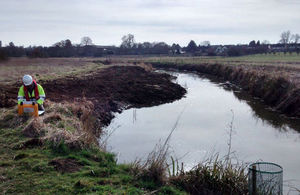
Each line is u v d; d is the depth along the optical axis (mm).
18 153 6098
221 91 22266
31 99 8633
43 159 5832
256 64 32000
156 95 19141
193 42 111438
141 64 45031
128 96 18062
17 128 7621
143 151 8961
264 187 4695
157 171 5461
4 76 21625
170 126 12156
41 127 7520
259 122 12805
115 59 64688
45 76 21953
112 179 5246
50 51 72188
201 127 12008
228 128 11859
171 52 90750
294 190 6543
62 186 4754
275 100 15984
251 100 18094
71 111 10344
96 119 11227
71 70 30203
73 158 6035
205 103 17562
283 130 11609
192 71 41344
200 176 5609
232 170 5887
